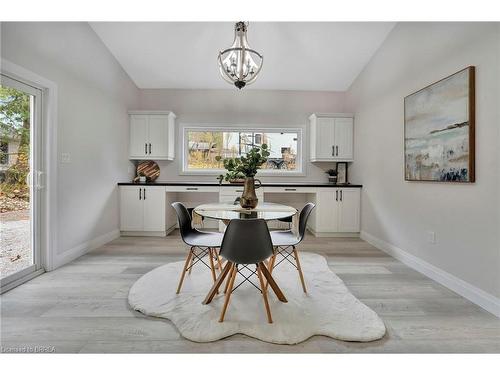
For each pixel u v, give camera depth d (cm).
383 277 261
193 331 167
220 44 368
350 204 427
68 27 292
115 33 347
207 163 498
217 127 487
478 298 205
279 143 501
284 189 429
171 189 421
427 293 226
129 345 157
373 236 383
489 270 198
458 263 227
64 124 288
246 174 249
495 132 192
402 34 311
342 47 370
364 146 414
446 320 185
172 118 464
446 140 236
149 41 362
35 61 246
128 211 419
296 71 428
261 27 337
